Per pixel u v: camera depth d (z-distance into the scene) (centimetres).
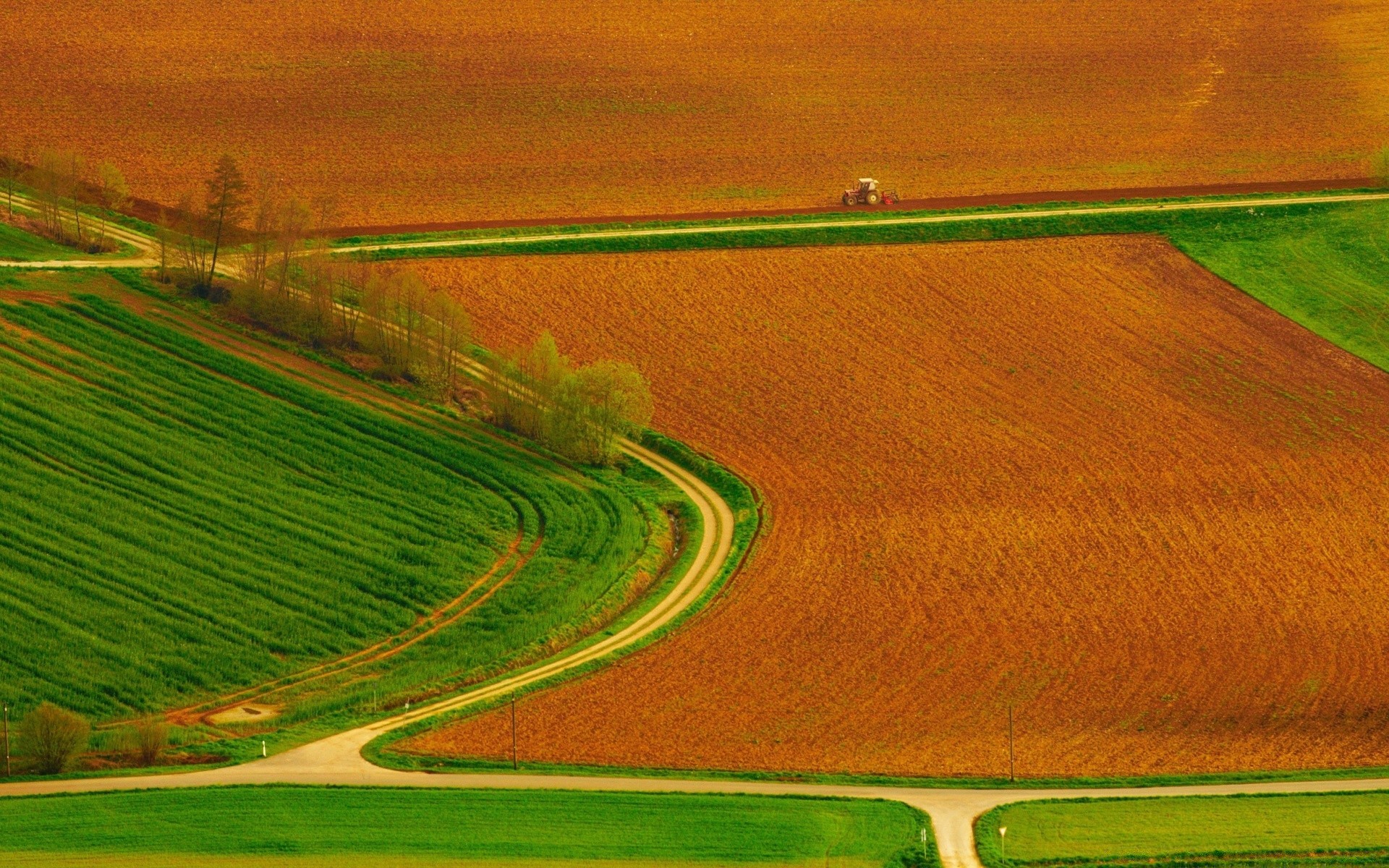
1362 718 14688
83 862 11238
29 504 17025
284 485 18250
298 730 14338
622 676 15462
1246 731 14462
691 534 18412
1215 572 17550
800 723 14525
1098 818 12350
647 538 18200
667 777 13300
